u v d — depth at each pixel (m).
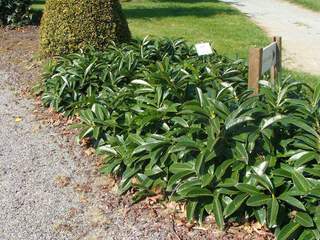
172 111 4.55
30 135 5.91
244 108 4.02
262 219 3.65
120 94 5.32
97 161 5.16
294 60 9.41
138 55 6.64
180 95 4.91
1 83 7.75
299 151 3.78
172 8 16.58
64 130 5.96
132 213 4.22
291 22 14.27
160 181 4.32
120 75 6.12
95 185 4.71
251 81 4.68
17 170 5.07
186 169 4.04
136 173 4.47
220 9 16.48
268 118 3.93
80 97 6.22
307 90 6.18
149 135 4.53
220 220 3.74
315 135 3.79
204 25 13.12
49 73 6.99
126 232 3.99
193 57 6.68
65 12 8.09
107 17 8.09
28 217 4.25
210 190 3.92
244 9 17.00
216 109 4.14
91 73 6.37
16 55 9.09
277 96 4.28
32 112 6.57
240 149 3.86
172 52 6.88
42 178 4.90
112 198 4.46
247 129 3.94
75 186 4.73
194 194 3.84
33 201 4.49
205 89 5.12
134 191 4.48
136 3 17.95
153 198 4.31
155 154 4.23
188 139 4.10
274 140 3.95
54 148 5.54
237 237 3.77
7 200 4.51
